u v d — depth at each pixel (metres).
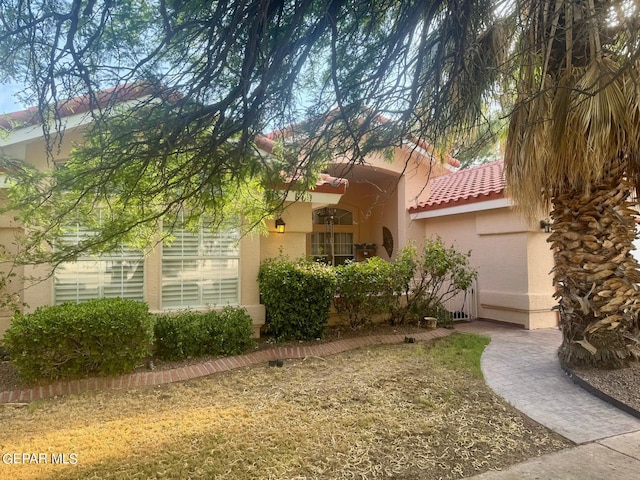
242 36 3.24
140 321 6.77
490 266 12.38
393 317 10.97
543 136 5.60
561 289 7.25
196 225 5.98
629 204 6.77
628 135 5.59
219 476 3.85
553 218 7.43
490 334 10.43
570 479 3.86
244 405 5.64
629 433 4.85
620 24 3.75
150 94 3.52
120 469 3.94
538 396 6.05
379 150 4.96
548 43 4.36
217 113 3.54
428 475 3.94
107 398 5.92
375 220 17.34
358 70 4.06
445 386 6.38
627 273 6.62
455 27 3.54
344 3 3.46
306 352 8.37
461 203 12.65
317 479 3.85
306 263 9.78
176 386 6.48
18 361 6.16
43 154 7.30
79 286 7.96
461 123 4.94
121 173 3.84
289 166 4.77
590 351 6.70
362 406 5.59
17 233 7.41
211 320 8.05
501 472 4.00
